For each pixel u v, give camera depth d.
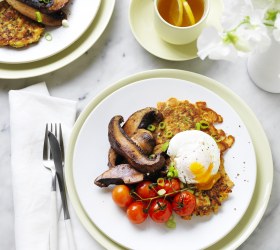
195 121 0.62
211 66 0.68
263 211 0.59
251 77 0.66
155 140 0.61
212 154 0.58
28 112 0.65
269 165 0.61
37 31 0.66
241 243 0.58
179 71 0.64
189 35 0.64
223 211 0.59
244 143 0.61
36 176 0.63
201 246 0.57
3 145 0.66
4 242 0.63
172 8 0.65
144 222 0.59
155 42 0.68
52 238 0.60
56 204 0.61
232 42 0.47
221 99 0.62
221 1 0.69
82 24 0.67
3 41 0.66
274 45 0.56
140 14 0.69
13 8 0.68
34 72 0.66
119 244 0.58
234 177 0.60
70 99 0.68
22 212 0.62
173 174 0.58
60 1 0.66
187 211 0.57
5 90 0.68
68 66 0.69
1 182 0.65
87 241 0.62
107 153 0.62
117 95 0.63
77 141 0.61
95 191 0.60
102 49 0.69
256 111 0.66
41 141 0.65
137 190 0.58
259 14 0.45
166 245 0.58
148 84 0.63
